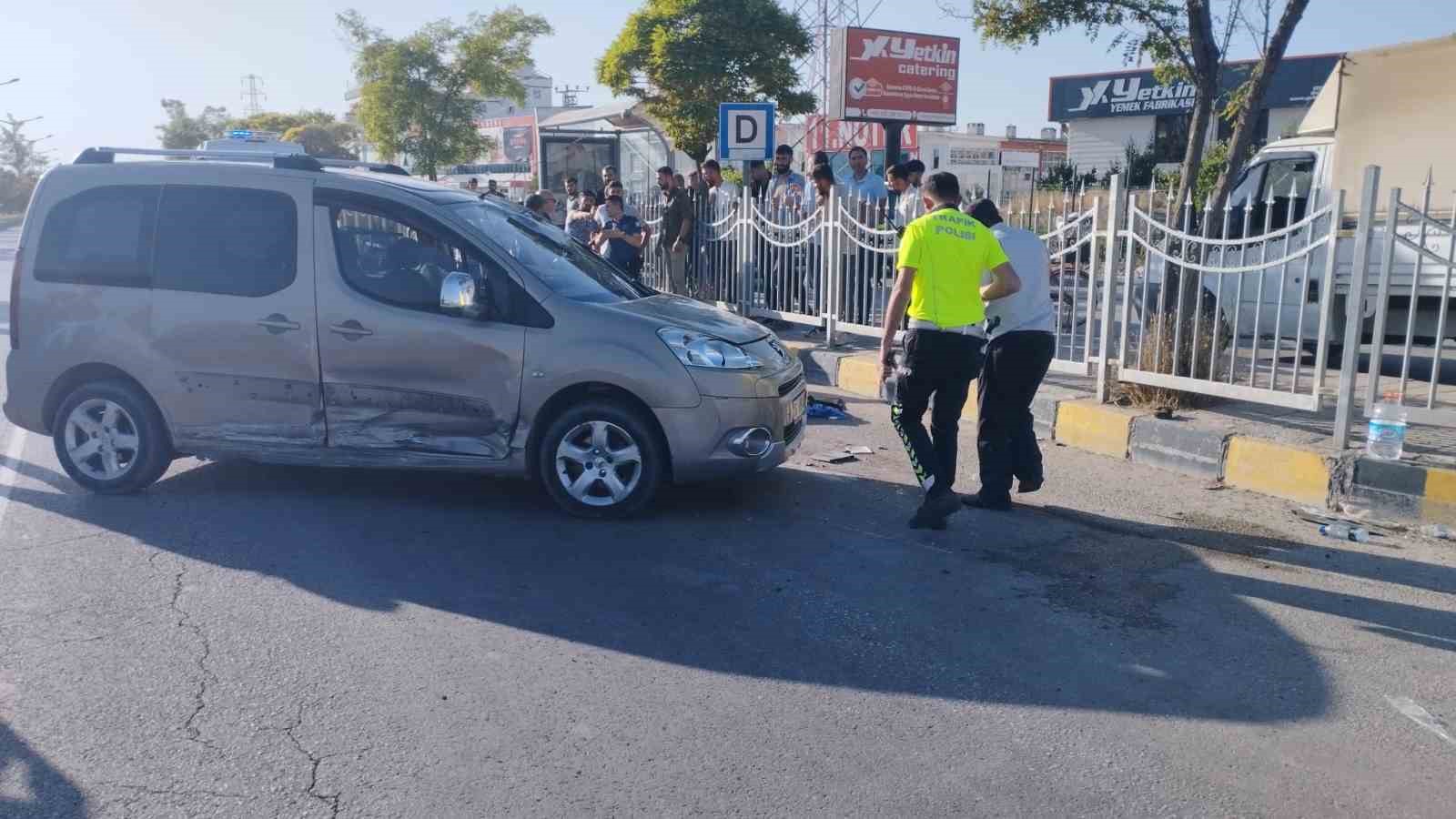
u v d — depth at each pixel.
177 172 6.62
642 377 6.08
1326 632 4.89
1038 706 4.20
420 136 28.92
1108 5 9.92
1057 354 9.09
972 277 6.05
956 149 40.88
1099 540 6.11
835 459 7.75
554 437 6.24
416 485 6.98
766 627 4.90
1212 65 9.30
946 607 5.14
